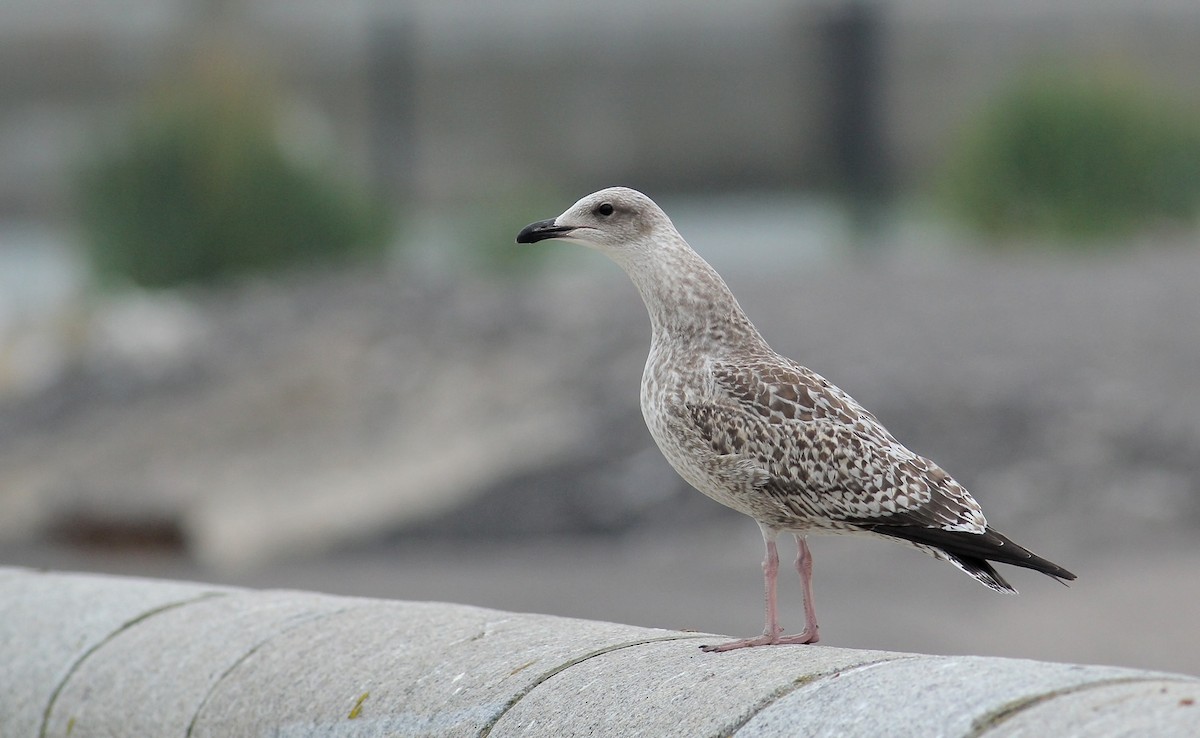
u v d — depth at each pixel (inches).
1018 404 641.6
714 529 573.0
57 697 197.0
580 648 167.6
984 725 127.8
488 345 808.3
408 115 1750.7
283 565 577.9
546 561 550.0
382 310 884.6
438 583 518.9
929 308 818.2
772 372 187.8
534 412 714.8
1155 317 762.8
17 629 209.5
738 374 188.2
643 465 636.7
